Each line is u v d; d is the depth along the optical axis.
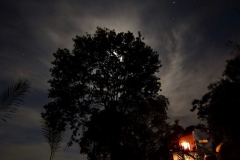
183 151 17.42
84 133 18.47
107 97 19.17
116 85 19.08
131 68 18.72
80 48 19.45
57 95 18.69
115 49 19.41
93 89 19.31
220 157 14.91
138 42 19.75
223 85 13.23
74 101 18.86
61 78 19.25
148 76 19.22
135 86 18.88
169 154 18.06
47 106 18.03
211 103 13.58
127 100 19.12
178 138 18.45
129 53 19.00
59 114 17.77
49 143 11.58
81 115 18.69
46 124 11.81
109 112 18.19
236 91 12.57
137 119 19.75
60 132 12.12
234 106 12.43
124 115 19.00
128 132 18.83
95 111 18.42
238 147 13.69
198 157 17.66
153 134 19.38
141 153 18.66
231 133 12.70
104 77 19.39
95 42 19.33
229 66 13.26
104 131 17.97
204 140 18.33
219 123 13.05
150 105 19.53
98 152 18.09
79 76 19.05
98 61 19.30
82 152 18.67
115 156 17.64
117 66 19.30
